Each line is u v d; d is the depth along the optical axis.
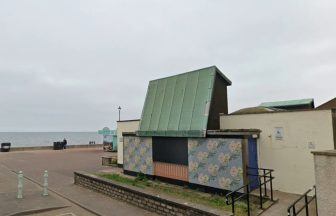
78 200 13.30
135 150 17.53
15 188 15.68
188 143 14.09
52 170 21.97
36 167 23.67
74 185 16.64
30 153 36.91
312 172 11.60
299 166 11.99
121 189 13.22
